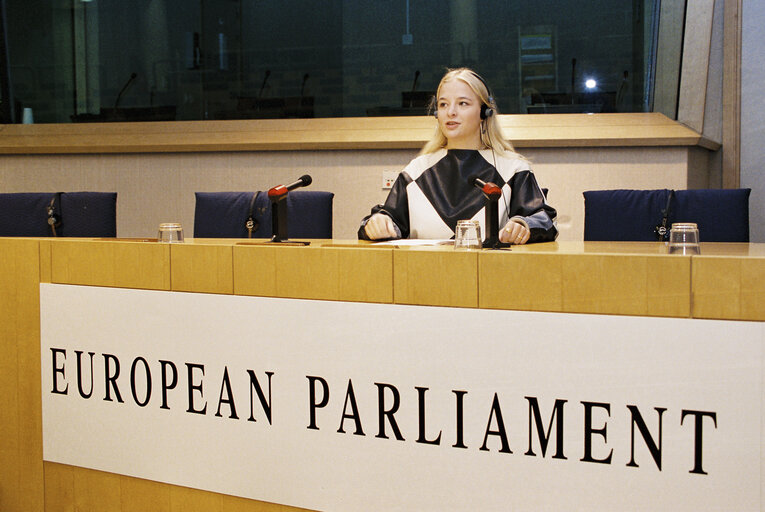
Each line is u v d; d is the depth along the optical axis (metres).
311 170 3.49
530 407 1.04
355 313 1.14
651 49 3.42
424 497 1.11
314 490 1.18
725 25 3.28
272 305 1.20
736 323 0.94
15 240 1.47
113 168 3.67
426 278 1.11
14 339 1.48
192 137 3.61
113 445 1.37
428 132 3.42
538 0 3.56
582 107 3.57
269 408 1.21
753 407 0.93
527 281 1.05
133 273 1.34
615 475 1.00
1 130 3.80
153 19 3.80
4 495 1.51
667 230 2.27
